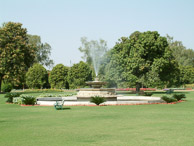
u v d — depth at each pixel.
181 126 11.01
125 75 42.97
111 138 8.81
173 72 45.69
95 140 8.54
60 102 19.53
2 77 47.78
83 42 69.81
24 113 16.06
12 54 46.12
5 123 12.20
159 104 21.56
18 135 9.44
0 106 21.23
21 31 49.25
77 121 12.50
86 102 20.66
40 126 11.25
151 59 43.53
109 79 45.97
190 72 77.19
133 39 45.28
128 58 43.25
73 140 8.56
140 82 43.09
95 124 11.59
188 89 62.97
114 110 17.03
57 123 11.98
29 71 62.75
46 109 18.06
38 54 85.56
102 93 23.53
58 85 63.81
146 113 15.45
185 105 20.77
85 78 62.41
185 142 8.22
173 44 98.81
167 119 13.04
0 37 45.88
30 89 57.75
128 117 13.77
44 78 64.38
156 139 8.64
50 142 8.32
